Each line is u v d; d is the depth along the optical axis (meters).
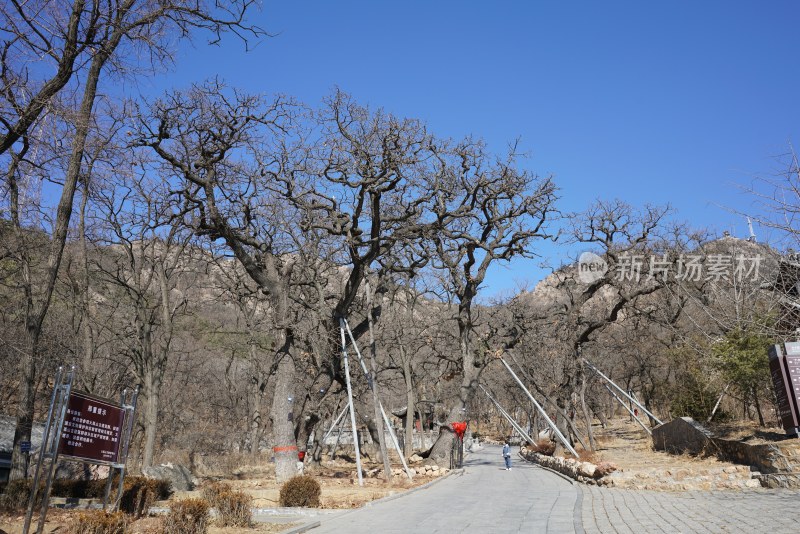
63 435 11.32
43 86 13.67
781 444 17.98
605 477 21.17
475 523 13.32
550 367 39.78
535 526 12.66
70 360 26.75
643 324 43.25
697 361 31.64
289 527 13.48
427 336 42.41
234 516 13.61
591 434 36.31
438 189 31.36
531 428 56.88
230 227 26.72
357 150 27.73
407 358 44.50
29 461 19.72
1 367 21.62
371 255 28.77
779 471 17.20
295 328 27.38
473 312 45.00
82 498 16.77
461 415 35.84
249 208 27.53
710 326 27.56
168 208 28.22
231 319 50.53
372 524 13.54
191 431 46.12
